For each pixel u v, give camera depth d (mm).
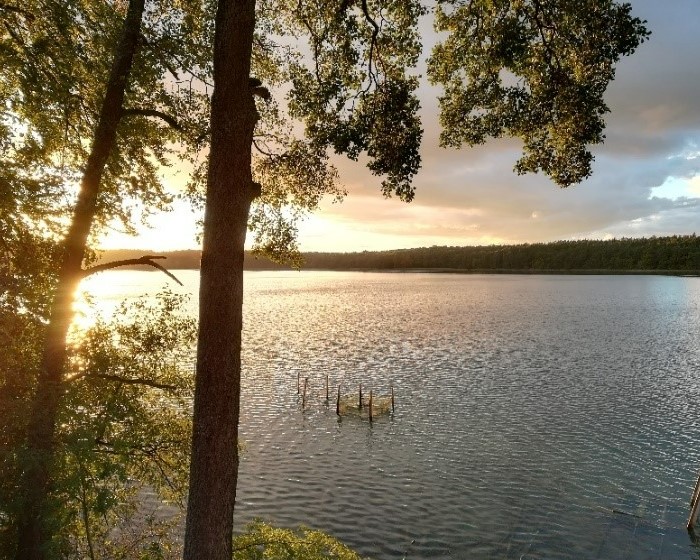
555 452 36000
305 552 13859
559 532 25906
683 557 23812
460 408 46844
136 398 14734
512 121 11734
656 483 31062
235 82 8492
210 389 8547
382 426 42406
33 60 11883
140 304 15234
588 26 10195
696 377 57719
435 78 12250
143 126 14211
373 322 107312
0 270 12008
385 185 11422
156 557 14586
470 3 11016
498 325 101000
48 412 11984
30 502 11539
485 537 25516
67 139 13930
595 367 63250
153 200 14844
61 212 13008
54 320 12336
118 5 13633
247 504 29062
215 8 12914
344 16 10742
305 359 69312
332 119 11039
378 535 25859
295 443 38594
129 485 16500
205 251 8570
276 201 13398
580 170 11586
